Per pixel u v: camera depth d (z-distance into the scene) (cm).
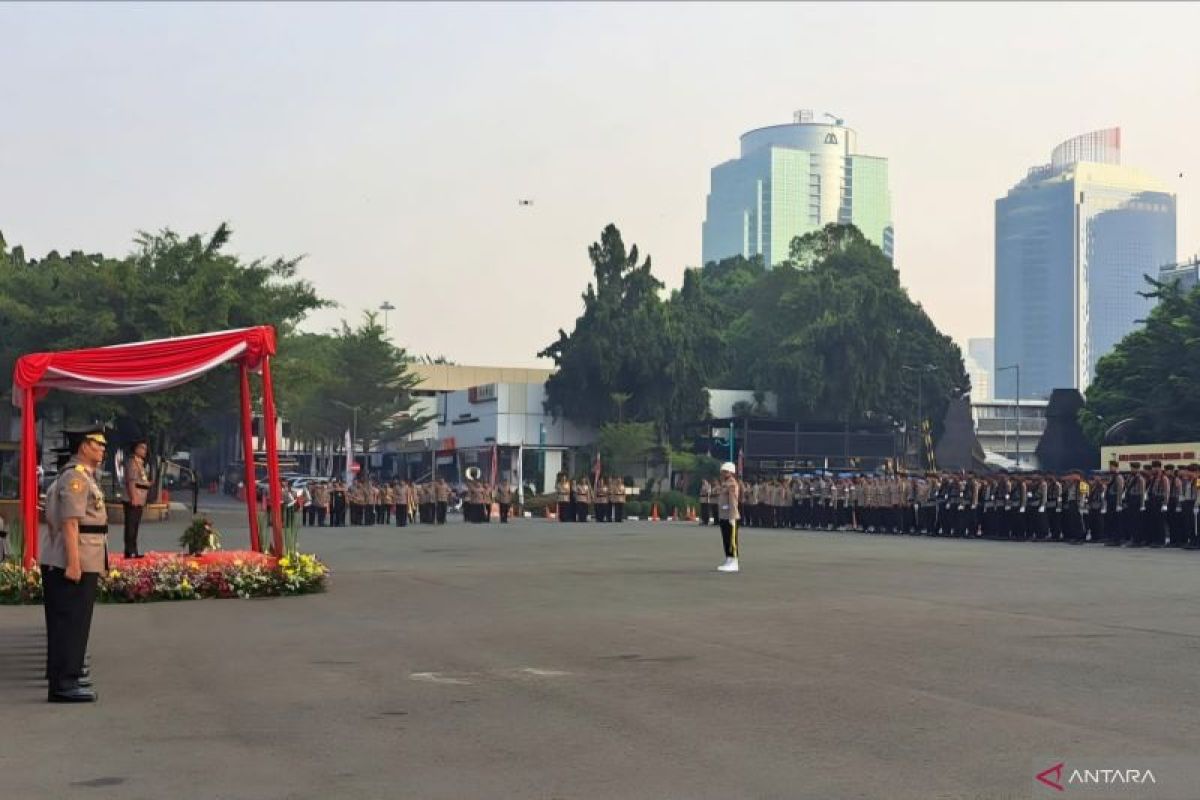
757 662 1185
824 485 4697
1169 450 4353
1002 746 818
